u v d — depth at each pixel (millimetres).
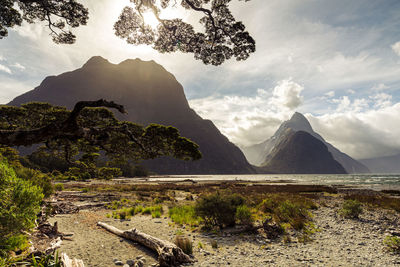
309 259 5812
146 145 8586
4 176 4492
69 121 4641
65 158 10805
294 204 12594
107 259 5500
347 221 11328
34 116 11891
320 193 29547
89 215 12102
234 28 6391
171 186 45219
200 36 6965
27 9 6531
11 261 4387
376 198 21281
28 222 4719
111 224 9867
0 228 4395
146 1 6574
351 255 6203
